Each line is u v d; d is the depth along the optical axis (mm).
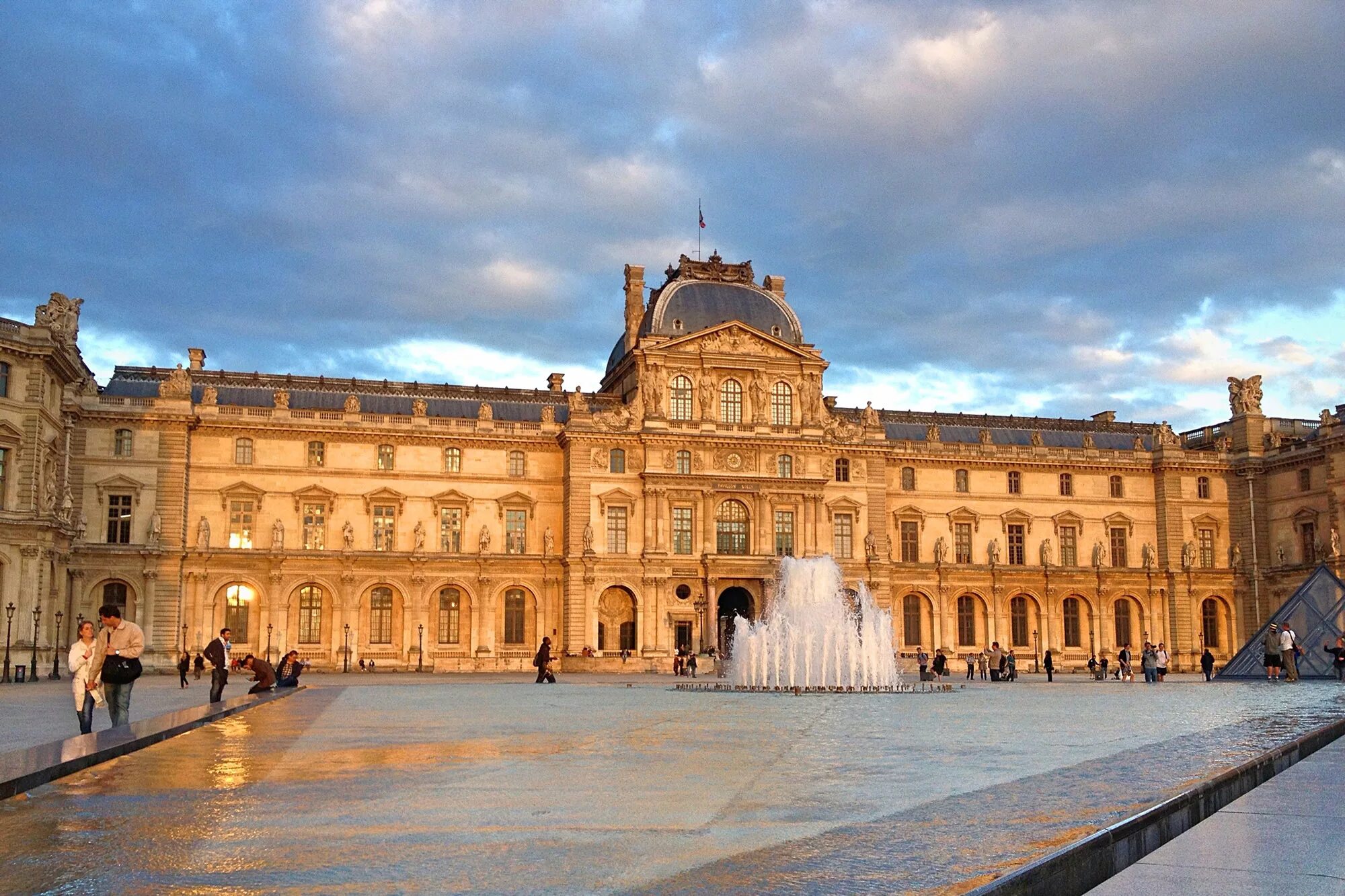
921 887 12992
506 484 139750
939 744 36125
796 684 95938
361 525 135125
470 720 45625
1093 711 53969
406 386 147250
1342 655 88188
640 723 44625
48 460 113062
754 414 142000
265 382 142500
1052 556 155875
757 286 152500
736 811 21859
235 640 130625
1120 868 15469
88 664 36625
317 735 37125
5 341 102812
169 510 128375
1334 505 146875
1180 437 175125
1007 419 169125
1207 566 159000
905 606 150750
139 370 138500
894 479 152125
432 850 17703
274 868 16219
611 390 157875
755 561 137250
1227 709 52750
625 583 136000
